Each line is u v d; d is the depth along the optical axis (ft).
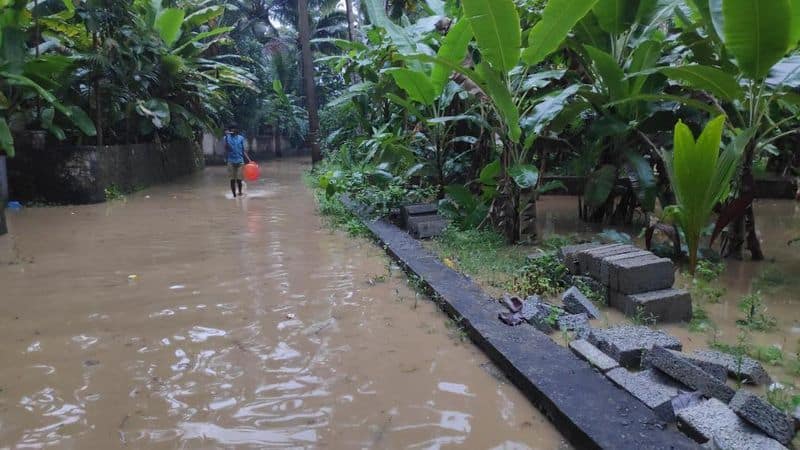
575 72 24.91
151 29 40.06
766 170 37.76
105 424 9.19
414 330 13.12
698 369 9.18
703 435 7.88
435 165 27.30
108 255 20.92
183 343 12.45
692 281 15.74
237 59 77.87
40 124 36.78
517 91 20.67
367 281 17.21
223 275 17.98
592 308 13.51
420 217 23.95
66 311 14.60
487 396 9.98
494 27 17.48
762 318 12.76
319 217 29.37
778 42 14.93
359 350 12.00
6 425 9.15
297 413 9.48
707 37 19.22
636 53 20.29
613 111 22.11
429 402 9.78
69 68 35.04
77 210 32.35
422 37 26.86
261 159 86.43
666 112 22.17
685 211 15.99
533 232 21.53
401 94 32.37
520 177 19.19
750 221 18.31
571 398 9.06
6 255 21.03
